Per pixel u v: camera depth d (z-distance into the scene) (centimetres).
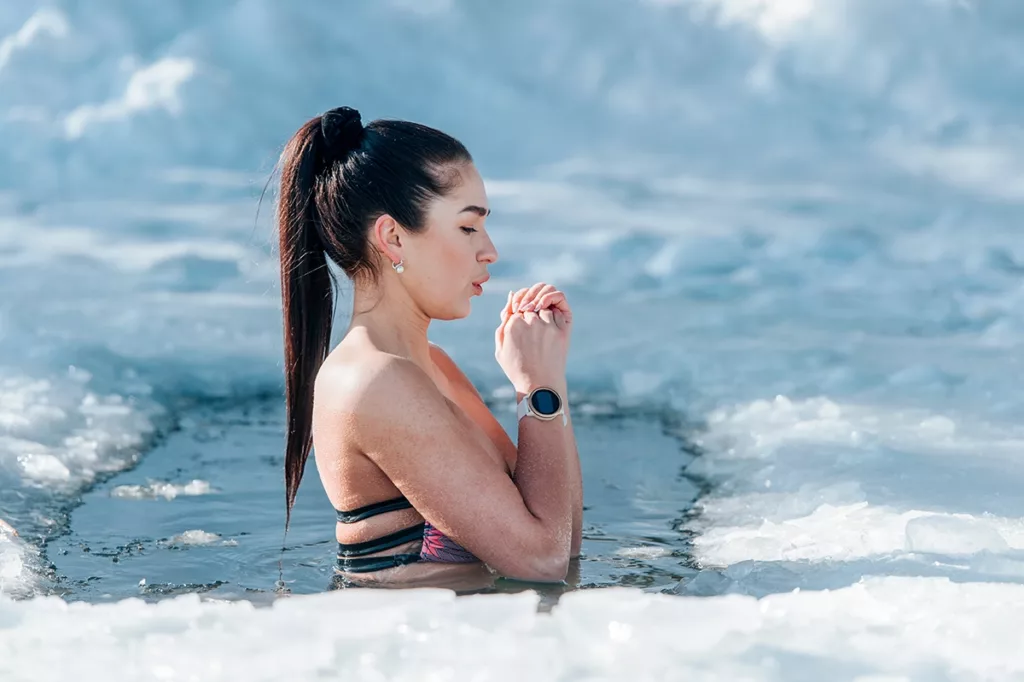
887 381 1008
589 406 971
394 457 470
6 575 527
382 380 471
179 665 363
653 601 419
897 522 561
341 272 565
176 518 638
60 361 1036
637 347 1184
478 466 473
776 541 552
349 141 504
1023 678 349
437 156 494
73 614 420
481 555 480
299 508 660
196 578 529
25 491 685
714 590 477
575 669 357
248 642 385
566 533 484
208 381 1038
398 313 505
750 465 745
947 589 437
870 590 436
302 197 505
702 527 612
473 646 373
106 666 366
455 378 559
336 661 365
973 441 768
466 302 507
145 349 1137
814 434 809
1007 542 521
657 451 816
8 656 375
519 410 500
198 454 805
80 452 780
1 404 872
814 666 359
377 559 494
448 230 495
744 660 362
